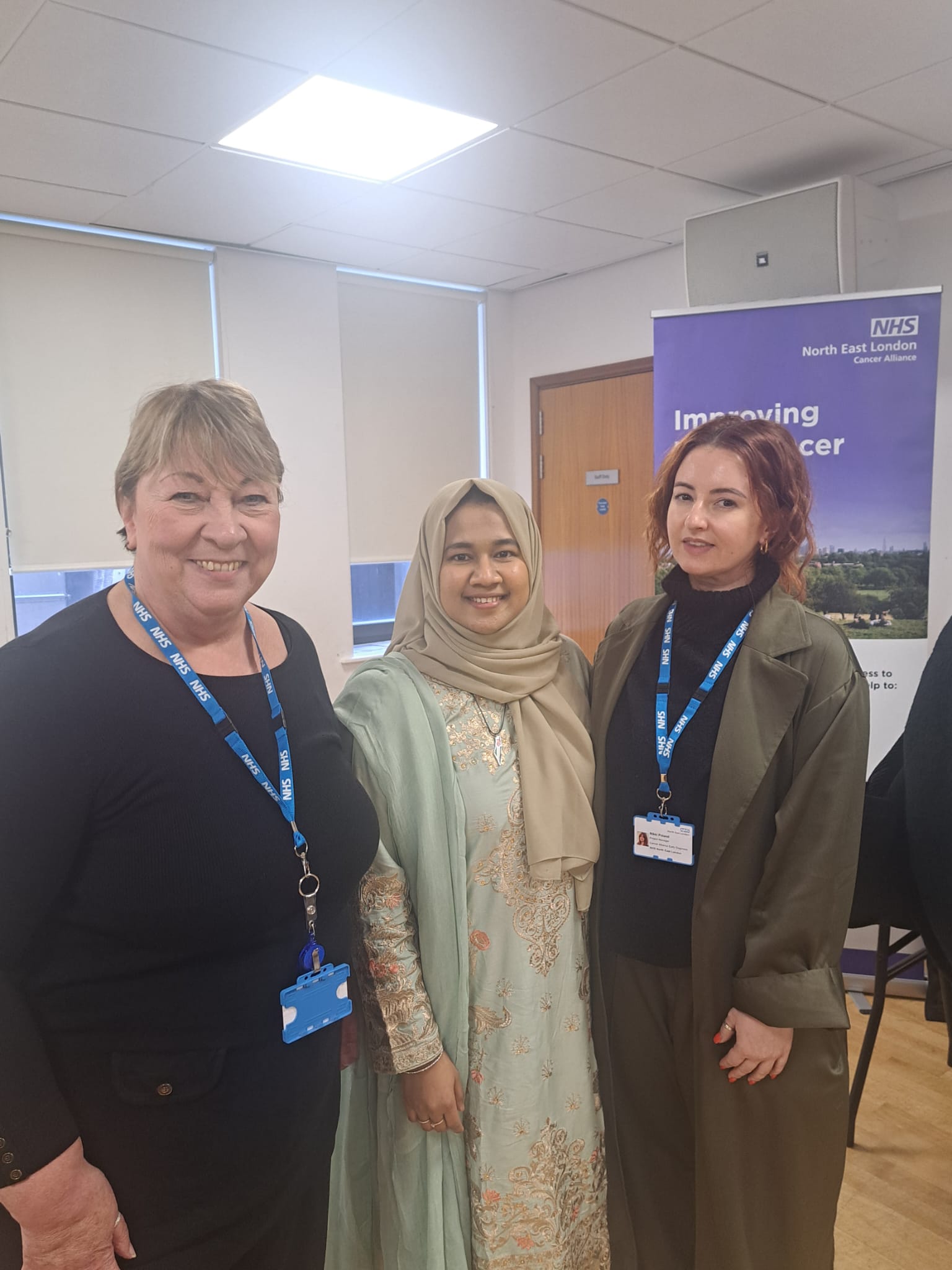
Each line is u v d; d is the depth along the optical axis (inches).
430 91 96.7
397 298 181.2
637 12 81.1
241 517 38.7
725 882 52.3
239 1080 39.8
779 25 83.8
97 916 36.6
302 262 165.0
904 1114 89.0
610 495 180.5
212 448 37.6
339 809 43.8
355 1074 55.9
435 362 188.5
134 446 38.6
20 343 138.9
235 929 39.0
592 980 57.6
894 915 74.0
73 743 35.9
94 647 38.4
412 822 51.1
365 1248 57.7
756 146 113.3
